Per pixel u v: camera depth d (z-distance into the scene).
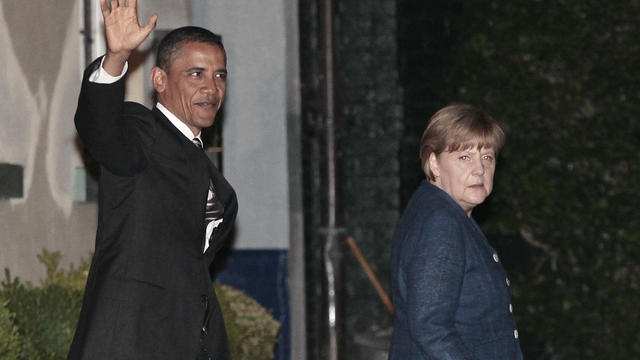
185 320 12.40
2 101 18.84
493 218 28.61
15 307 17.08
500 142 12.83
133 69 24.86
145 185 12.37
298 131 29.58
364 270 32.38
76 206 22.14
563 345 28.23
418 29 32.94
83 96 11.74
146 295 12.17
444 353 11.59
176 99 13.49
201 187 12.79
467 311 12.06
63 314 17.53
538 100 27.97
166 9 26.33
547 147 27.92
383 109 33.22
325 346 28.50
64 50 21.72
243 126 29.19
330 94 28.59
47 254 20.22
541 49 27.95
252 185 29.25
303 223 29.69
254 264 29.12
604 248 27.58
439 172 12.91
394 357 12.56
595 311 27.77
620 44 27.34
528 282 28.61
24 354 16.33
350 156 33.28
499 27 28.38
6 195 18.75
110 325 12.00
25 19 19.94
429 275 11.80
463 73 28.91
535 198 28.03
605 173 27.53
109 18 11.78
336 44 28.70
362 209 33.22
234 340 22.47
